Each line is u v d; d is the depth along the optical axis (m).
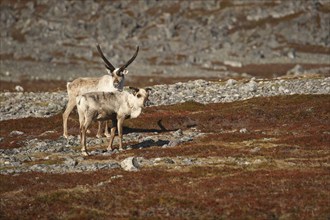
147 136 124.31
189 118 138.62
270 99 158.25
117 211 72.25
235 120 136.00
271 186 78.00
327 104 139.00
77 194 77.94
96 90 122.19
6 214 71.31
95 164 96.19
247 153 100.06
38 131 141.00
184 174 87.12
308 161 93.56
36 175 89.25
